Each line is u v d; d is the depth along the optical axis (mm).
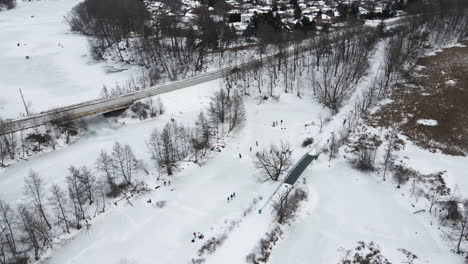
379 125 99125
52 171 81625
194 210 71062
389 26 178750
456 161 84062
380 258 59219
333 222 67688
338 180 79188
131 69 140750
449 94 113375
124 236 65250
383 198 73875
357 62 124375
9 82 130375
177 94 114750
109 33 162625
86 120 101938
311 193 74875
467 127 96188
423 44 150750
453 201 69125
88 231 66688
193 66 137250
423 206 71062
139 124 101812
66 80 132125
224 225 65688
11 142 85125
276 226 65500
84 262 59969
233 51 149250
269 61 133375
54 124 92938
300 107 113062
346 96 114312
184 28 164500
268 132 99562
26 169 82750
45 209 69500
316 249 62062
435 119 100562
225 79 122750
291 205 68250
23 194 73562
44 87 125938
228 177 81438
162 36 152500
